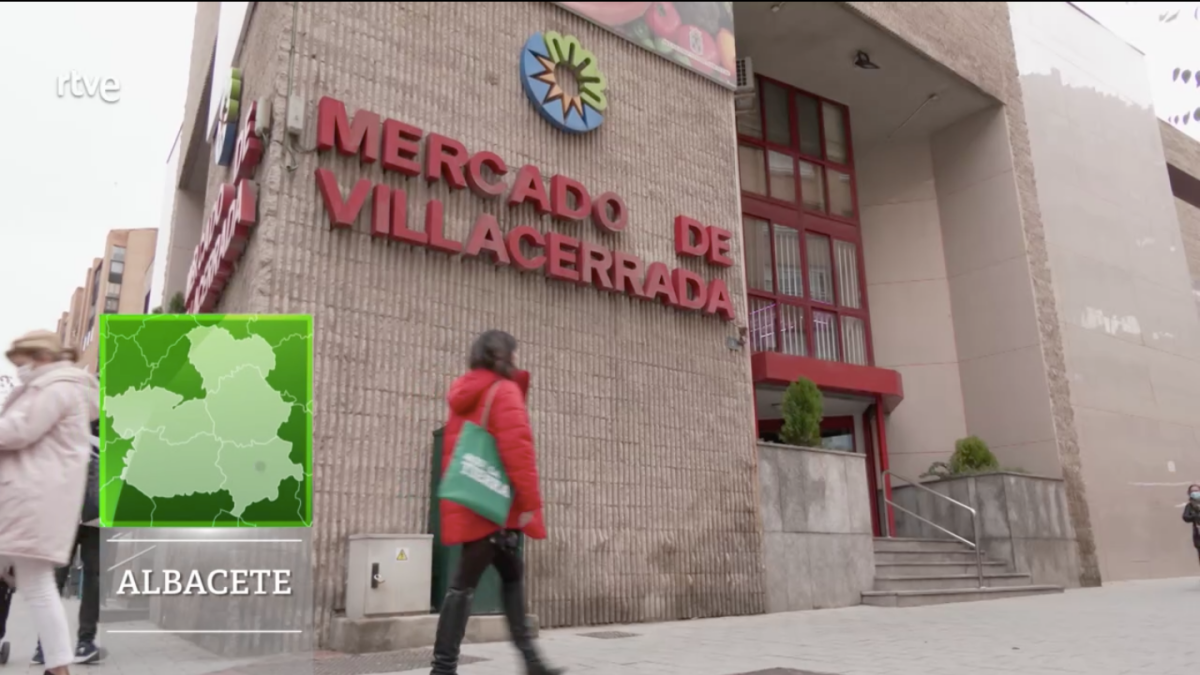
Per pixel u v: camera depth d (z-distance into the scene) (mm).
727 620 8258
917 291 16156
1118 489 13539
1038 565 12227
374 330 7059
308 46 7277
